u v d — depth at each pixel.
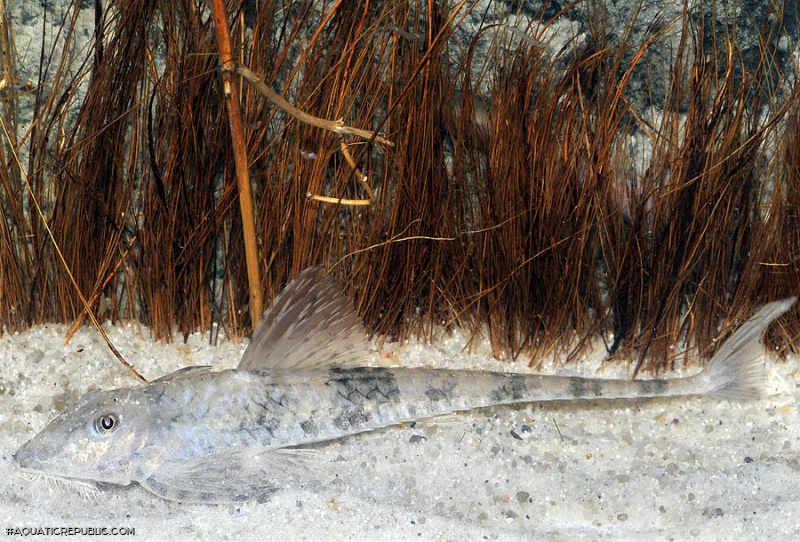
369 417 0.51
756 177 0.54
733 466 0.51
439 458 0.51
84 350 0.54
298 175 0.53
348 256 0.54
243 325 0.54
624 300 0.54
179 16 0.53
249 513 0.49
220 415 0.50
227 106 0.51
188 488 0.49
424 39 0.53
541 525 0.50
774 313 0.51
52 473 0.49
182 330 0.54
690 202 0.54
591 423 0.52
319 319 0.50
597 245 0.55
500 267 0.54
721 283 0.55
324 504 0.50
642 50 0.53
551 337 0.54
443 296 0.55
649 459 0.52
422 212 0.54
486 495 0.50
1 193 0.54
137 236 0.54
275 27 0.53
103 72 0.53
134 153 0.53
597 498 0.50
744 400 0.52
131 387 0.50
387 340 0.55
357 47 0.53
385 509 0.50
